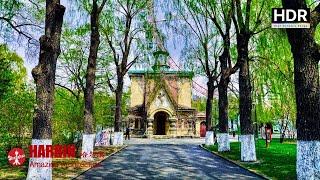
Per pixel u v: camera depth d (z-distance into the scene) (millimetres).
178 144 39562
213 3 22000
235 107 51875
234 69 25234
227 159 20953
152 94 57562
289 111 32781
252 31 19156
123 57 33062
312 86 10773
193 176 14461
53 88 12289
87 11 22141
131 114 58969
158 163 19562
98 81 34344
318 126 10742
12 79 16484
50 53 12281
